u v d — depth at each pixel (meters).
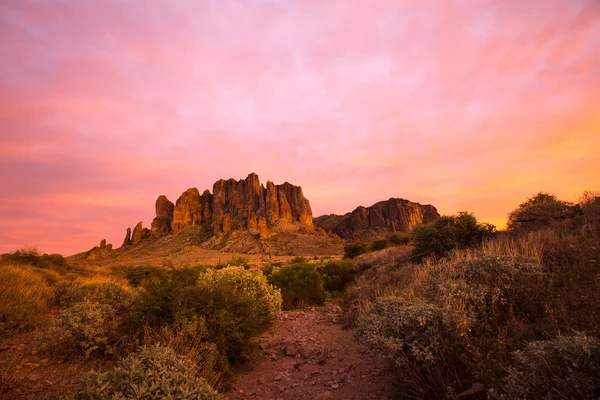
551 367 2.66
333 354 6.81
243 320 6.62
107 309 6.49
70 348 5.54
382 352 3.96
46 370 5.01
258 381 5.66
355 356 6.45
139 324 6.02
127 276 17.52
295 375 5.80
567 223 8.57
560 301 4.22
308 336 8.38
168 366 3.84
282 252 164.38
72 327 5.64
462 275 5.45
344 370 5.71
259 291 9.85
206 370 5.02
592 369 2.48
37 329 6.87
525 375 2.75
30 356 5.46
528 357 2.85
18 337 6.59
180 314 5.84
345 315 10.12
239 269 10.41
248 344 6.53
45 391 4.35
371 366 5.61
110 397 3.02
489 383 3.23
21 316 7.20
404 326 4.21
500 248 7.71
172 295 6.29
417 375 3.94
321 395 4.63
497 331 4.07
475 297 4.48
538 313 4.35
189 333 5.60
